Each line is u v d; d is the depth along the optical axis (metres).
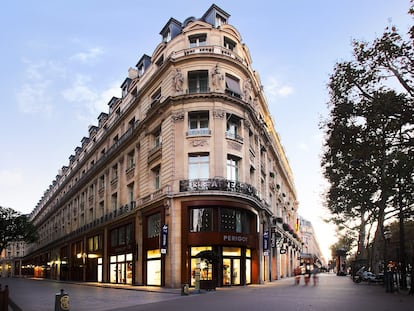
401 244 21.92
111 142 44.56
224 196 27.16
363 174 18.48
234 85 30.50
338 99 14.43
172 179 28.05
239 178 29.55
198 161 28.39
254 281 30.61
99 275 42.28
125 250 35.03
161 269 27.98
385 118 13.32
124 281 35.16
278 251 45.97
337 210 32.72
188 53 30.14
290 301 14.93
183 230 26.86
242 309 12.54
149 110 32.03
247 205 29.14
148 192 32.00
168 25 33.97
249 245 28.88
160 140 31.92
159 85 32.19
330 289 22.44
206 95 28.55
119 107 43.19
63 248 62.09
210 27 30.83
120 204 39.09
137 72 42.53
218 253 26.53
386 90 13.62
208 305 14.20
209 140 28.17
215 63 29.78
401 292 19.52
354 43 13.87
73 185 62.34
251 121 33.06
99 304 16.05
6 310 12.31
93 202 48.72
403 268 21.72
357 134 14.09
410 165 15.46
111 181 42.22
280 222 47.34
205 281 23.28
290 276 57.84
